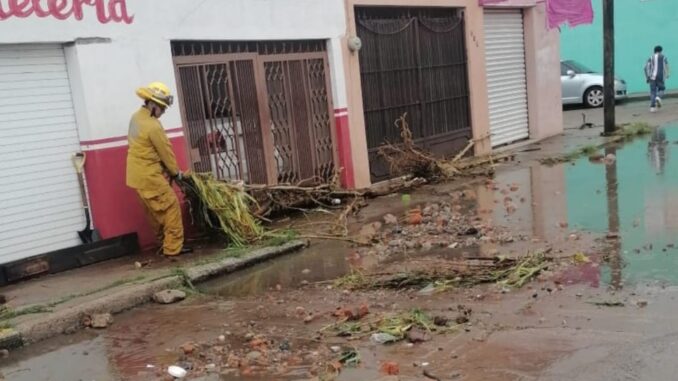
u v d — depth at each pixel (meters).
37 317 5.77
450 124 13.73
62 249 7.57
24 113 7.40
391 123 12.21
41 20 7.31
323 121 10.89
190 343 5.20
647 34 25.89
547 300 5.45
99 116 7.84
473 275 6.30
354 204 10.04
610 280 5.78
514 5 15.26
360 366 4.53
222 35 9.14
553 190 10.11
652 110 20.69
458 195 10.43
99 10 7.80
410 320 5.23
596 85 24.03
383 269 6.89
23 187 7.41
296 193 9.92
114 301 6.21
